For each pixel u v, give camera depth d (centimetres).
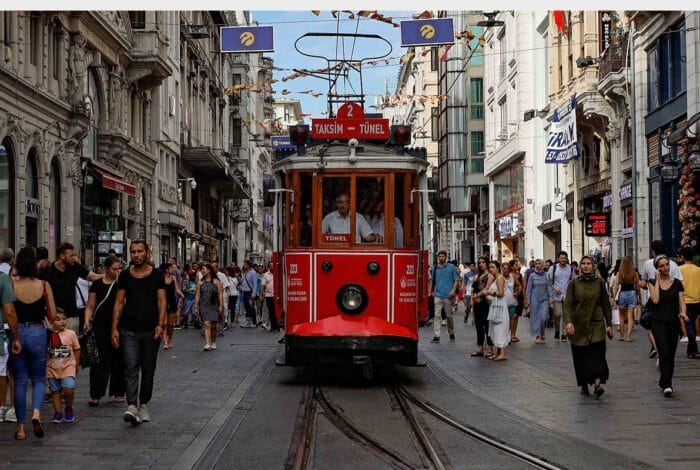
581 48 3681
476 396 1299
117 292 1079
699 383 1406
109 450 906
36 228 2772
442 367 1691
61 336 1077
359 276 1420
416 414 1147
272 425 1063
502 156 4994
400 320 1419
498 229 5331
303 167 1438
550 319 2741
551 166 4334
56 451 902
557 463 839
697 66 2597
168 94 4591
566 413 1137
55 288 1215
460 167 6238
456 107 6238
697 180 2533
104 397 1305
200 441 955
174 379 1521
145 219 4128
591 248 3800
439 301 2253
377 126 1474
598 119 3475
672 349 1278
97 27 3219
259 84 2855
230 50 2009
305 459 874
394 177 1434
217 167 5284
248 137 8369
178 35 4853
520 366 1692
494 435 984
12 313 955
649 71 3034
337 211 1434
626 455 877
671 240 2867
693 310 1742
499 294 1803
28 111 2653
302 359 1396
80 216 3162
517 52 4603
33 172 2775
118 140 3475
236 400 1269
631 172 3238
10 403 1214
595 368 1277
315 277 1424
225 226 6900
